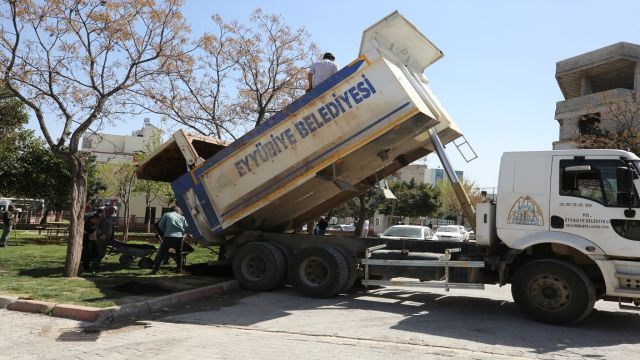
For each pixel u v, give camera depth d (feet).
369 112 29.30
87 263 39.34
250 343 20.36
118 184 126.93
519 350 20.39
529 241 26.25
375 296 33.40
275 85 59.36
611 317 28.12
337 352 19.30
